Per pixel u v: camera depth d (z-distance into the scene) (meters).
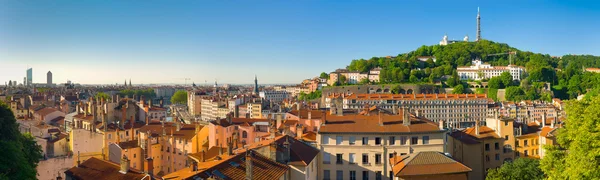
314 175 99.81
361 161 105.94
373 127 108.06
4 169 74.44
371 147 105.88
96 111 183.75
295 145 98.69
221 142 142.62
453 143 139.62
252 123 152.00
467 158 129.50
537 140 140.12
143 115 196.75
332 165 106.69
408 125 108.69
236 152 93.44
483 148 131.62
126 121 187.12
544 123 153.00
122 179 76.69
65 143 135.88
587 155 62.59
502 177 92.12
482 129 139.75
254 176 74.75
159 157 148.75
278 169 82.06
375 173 105.62
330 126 109.06
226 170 74.31
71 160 127.62
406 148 106.00
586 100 77.31
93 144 140.00
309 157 93.62
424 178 86.88
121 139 156.62
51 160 122.62
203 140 144.75
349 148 106.25
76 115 198.75
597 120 65.44
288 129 129.62
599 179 59.72
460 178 88.00
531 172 91.06
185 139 143.62
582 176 61.47
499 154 134.12
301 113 164.12
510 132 135.62
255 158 83.31
